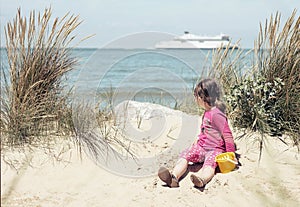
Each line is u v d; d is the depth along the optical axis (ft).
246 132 14.51
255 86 14.71
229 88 15.94
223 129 11.66
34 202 9.67
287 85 14.43
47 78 13.82
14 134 12.51
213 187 10.57
